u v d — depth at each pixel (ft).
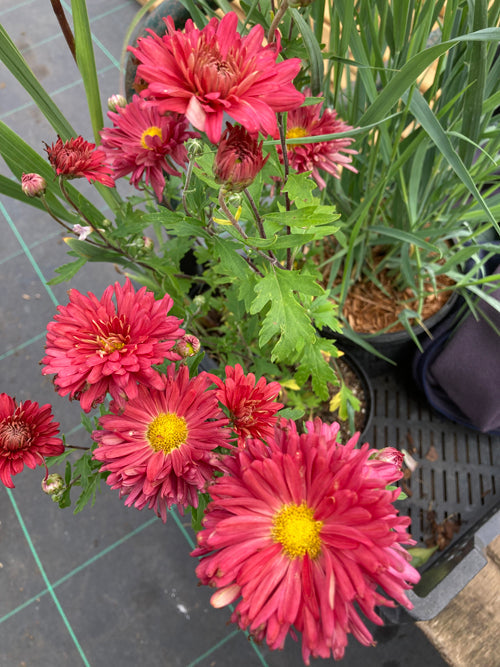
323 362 0.95
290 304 0.70
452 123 0.94
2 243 1.81
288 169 0.71
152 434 0.68
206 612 1.38
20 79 0.83
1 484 1.49
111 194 1.01
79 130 1.97
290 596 0.53
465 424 1.34
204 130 0.45
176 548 1.44
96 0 2.19
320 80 0.67
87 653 1.35
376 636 1.32
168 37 0.47
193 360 0.80
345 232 1.18
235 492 0.56
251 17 0.69
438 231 1.06
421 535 1.28
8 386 1.62
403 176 1.06
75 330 0.64
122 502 1.48
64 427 1.57
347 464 0.54
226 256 0.75
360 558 0.51
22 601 1.40
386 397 1.42
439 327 1.24
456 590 0.90
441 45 0.58
